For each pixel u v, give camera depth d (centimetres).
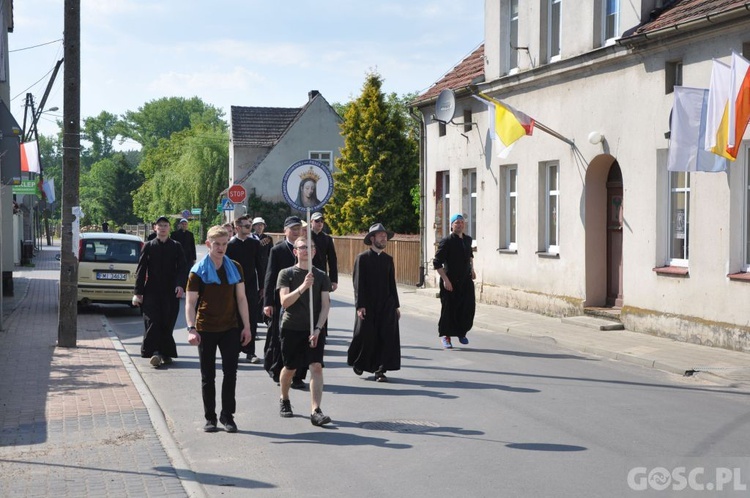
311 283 873
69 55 1404
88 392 1023
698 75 1459
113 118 13612
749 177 1382
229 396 858
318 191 1007
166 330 1262
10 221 2448
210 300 847
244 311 860
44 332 1609
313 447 789
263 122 6106
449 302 1430
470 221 2375
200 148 6562
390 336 1113
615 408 949
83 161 13475
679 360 1255
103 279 1962
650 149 1577
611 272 1780
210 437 831
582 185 1788
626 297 1650
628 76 1636
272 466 728
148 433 824
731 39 1388
